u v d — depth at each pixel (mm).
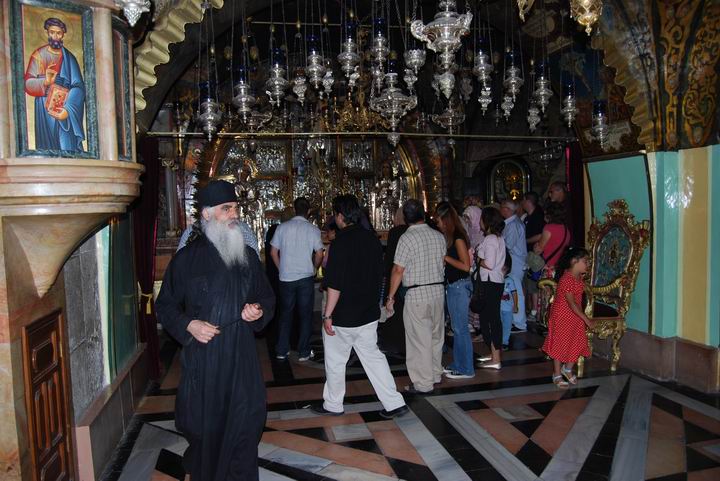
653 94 5031
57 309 3023
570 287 4859
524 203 7656
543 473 3410
